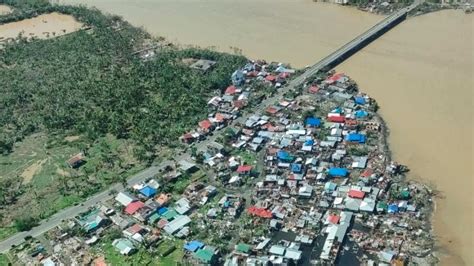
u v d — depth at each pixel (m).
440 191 165.62
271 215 157.25
